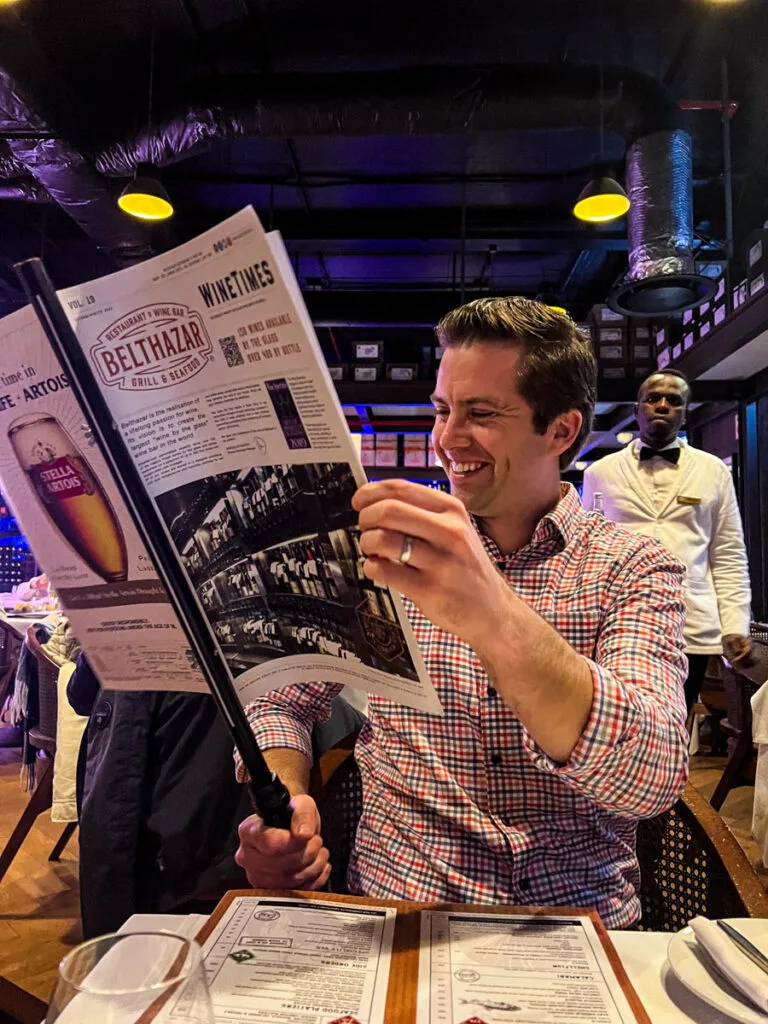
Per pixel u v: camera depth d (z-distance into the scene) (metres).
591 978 0.55
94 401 0.52
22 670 2.45
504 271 7.02
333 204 5.91
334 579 0.61
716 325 4.35
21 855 2.57
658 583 0.84
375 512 0.53
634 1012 0.51
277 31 3.85
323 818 0.99
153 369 0.55
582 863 0.80
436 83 3.81
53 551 0.65
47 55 3.89
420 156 5.14
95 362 0.55
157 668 0.70
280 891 0.71
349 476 0.54
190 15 3.67
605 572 0.86
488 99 3.80
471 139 4.89
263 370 0.52
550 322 0.89
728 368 4.65
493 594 0.56
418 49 4.01
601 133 3.96
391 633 0.60
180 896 1.30
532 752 0.65
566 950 0.60
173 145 4.11
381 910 0.67
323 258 6.74
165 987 0.40
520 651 0.58
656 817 0.91
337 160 5.20
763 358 4.39
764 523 4.94
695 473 2.80
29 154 4.15
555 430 0.90
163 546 0.56
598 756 0.61
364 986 0.54
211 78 3.87
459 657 0.86
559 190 5.62
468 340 0.89
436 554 0.54
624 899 0.80
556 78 3.79
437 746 0.85
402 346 8.41
